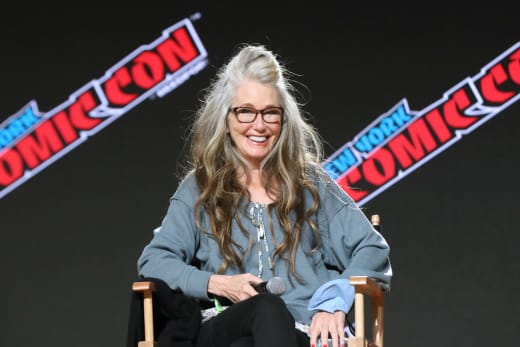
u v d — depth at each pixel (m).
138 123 12.57
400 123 12.49
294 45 12.61
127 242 12.55
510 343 12.37
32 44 12.59
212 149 7.06
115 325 12.52
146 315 6.54
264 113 6.95
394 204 12.42
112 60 12.57
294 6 12.64
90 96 12.56
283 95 7.07
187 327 6.43
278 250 6.89
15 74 12.54
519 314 12.38
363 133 12.48
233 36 12.56
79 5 12.62
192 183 7.14
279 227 6.98
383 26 12.59
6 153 12.50
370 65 12.55
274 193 7.05
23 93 12.52
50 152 12.55
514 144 12.40
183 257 6.99
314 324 6.36
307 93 12.55
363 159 12.48
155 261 6.81
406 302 12.41
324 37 12.62
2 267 12.56
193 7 12.59
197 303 6.72
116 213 12.59
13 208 12.53
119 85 12.56
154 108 12.56
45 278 12.57
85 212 12.59
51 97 12.54
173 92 12.55
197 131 7.21
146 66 12.56
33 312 12.55
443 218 12.42
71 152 12.55
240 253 6.90
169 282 6.66
